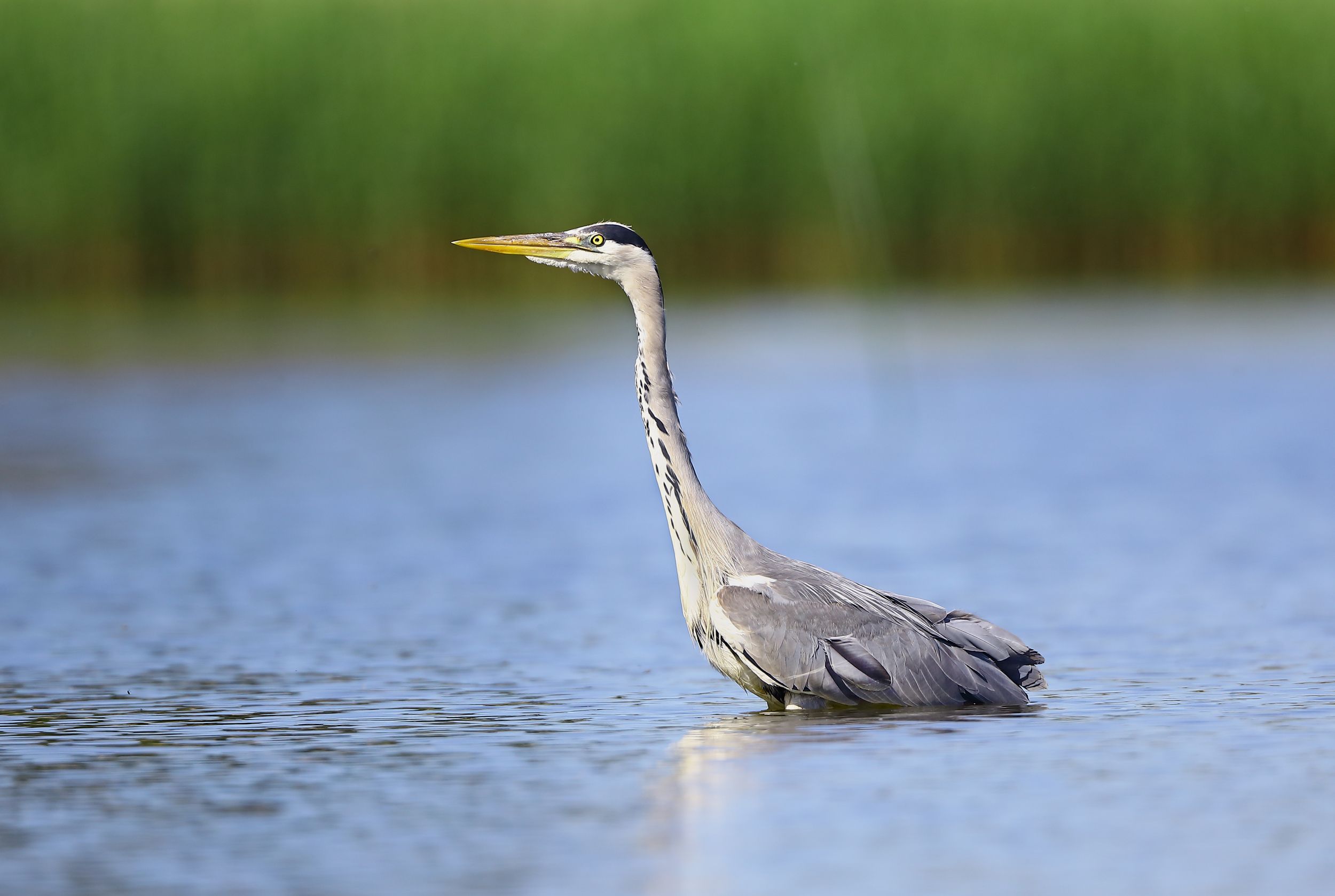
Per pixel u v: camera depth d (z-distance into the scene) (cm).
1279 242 3706
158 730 880
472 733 866
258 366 2745
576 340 3011
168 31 3431
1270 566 1371
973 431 2148
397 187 3472
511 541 1538
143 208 3412
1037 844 649
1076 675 1001
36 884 618
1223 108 3638
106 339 2977
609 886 606
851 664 909
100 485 1830
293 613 1245
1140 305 3328
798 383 2577
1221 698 923
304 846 661
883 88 3541
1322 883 598
